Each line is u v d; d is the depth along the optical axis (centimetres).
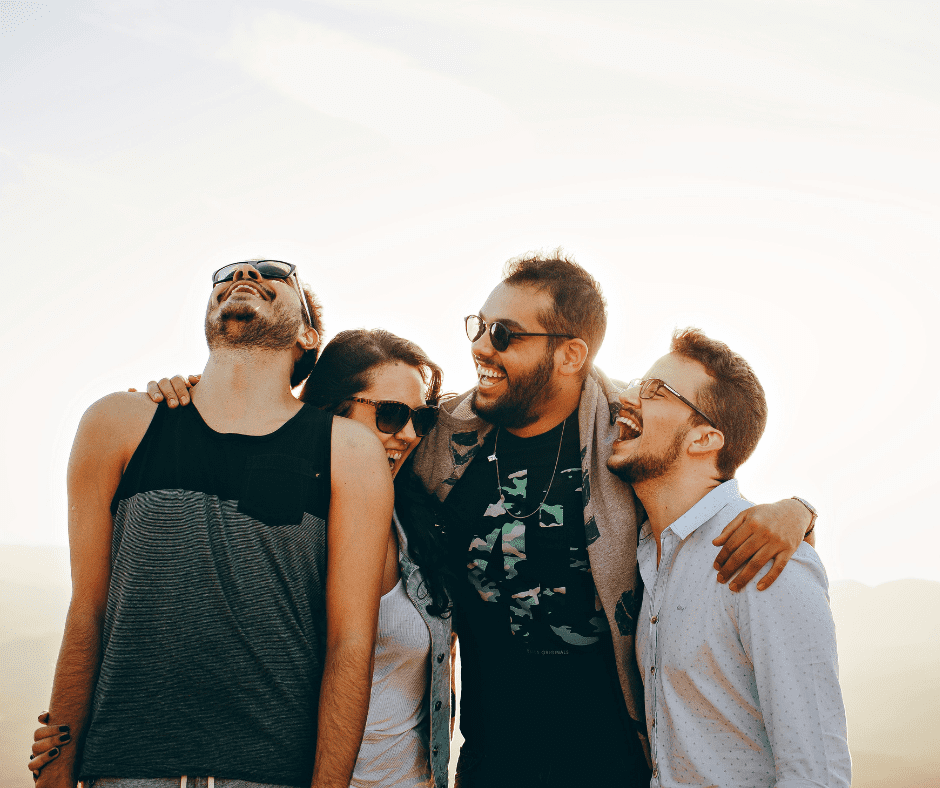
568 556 265
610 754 257
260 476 195
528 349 267
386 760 233
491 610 266
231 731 185
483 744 264
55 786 184
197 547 188
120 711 184
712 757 211
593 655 261
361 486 203
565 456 273
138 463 197
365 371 261
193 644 186
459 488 278
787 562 208
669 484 237
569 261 278
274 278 218
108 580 198
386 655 238
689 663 216
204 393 206
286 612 193
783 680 197
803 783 190
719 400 233
